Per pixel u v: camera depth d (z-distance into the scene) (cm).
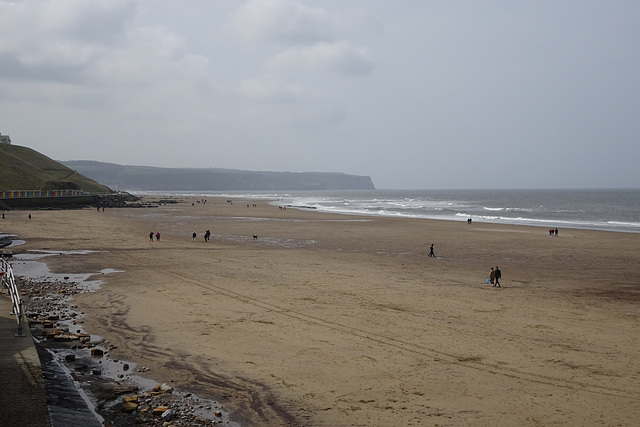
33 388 1050
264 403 1188
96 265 3278
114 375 1338
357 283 2792
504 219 9181
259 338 1702
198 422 1077
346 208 13288
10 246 4188
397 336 1742
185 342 1648
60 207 11006
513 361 1494
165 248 4288
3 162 14150
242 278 2888
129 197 18188
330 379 1340
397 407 1171
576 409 1166
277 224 7325
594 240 5362
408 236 5681
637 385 1315
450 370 1413
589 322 1986
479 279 3028
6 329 1460
